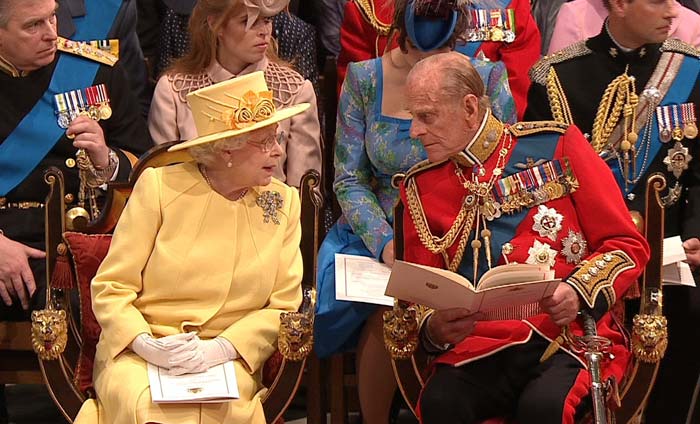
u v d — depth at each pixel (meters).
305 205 13.55
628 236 12.57
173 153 13.55
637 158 15.12
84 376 13.31
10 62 15.88
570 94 15.34
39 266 15.45
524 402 12.12
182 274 12.82
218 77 16.70
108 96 16.39
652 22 14.84
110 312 12.62
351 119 15.82
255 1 16.05
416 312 12.98
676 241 14.18
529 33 18.09
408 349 12.97
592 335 12.04
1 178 15.91
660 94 15.12
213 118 12.66
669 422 15.16
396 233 13.36
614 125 15.14
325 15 20.06
